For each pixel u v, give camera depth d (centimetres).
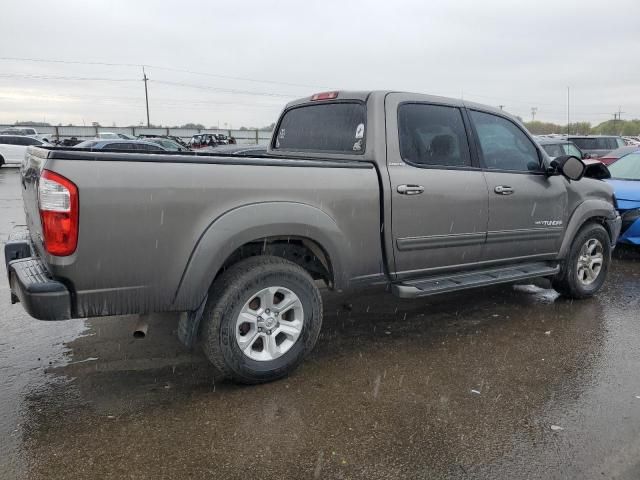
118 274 298
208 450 281
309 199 357
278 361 356
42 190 283
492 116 483
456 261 446
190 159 315
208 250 317
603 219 566
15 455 274
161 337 437
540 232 501
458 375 375
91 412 318
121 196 292
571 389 355
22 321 468
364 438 294
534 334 458
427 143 428
